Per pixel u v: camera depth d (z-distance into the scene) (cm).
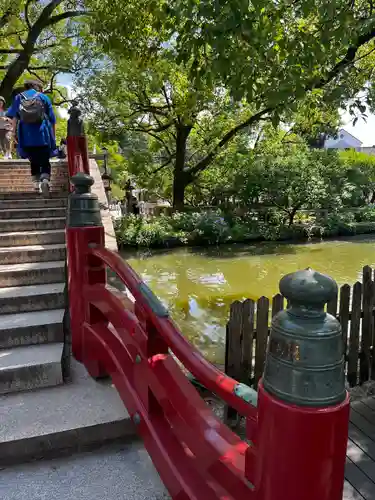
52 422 226
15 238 412
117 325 235
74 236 273
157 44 689
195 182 2036
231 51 375
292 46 388
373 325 468
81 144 508
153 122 1980
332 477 111
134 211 1989
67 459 222
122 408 238
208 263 1302
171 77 1517
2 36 1480
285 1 373
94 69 1569
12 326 281
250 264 1282
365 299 458
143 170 2025
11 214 486
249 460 130
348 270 1196
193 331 714
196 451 165
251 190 1795
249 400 127
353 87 508
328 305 438
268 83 419
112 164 2153
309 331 107
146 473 212
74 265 278
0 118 731
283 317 112
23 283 344
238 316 394
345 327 450
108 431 227
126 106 1748
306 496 110
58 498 196
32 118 546
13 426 222
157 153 2261
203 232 1558
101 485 204
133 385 221
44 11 1382
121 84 1605
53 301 319
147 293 191
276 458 111
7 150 770
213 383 141
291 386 108
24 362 258
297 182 1759
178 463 178
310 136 2077
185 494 169
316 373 106
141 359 208
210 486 149
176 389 177
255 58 388
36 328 283
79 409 237
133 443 233
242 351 402
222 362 579
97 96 1658
